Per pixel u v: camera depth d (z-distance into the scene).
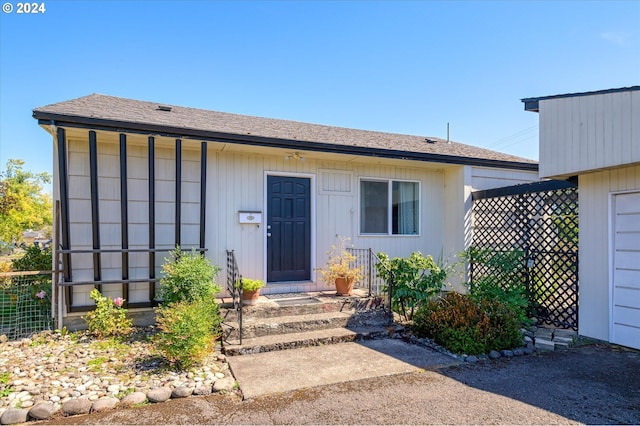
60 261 5.68
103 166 5.89
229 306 5.85
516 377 4.07
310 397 3.53
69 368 4.16
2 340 5.16
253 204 6.91
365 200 8.05
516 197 7.14
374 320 6.08
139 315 6.07
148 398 3.42
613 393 3.65
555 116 5.69
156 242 6.21
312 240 7.39
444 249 8.67
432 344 5.21
